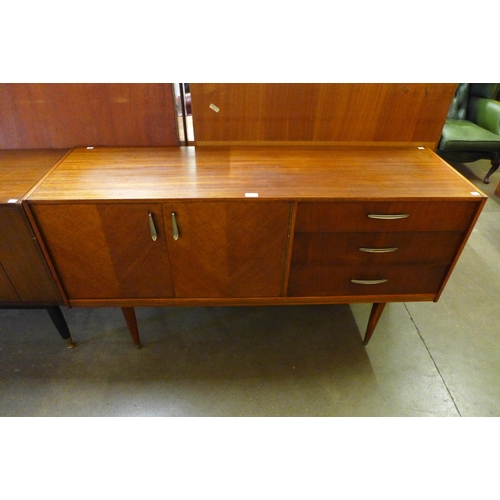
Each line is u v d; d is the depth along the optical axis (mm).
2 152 1318
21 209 998
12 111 1269
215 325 1603
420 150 1368
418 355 1483
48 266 1132
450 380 1389
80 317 1622
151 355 1461
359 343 1532
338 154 1313
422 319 1649
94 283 1189
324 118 1326
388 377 1396
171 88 1244
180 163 1218
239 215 1043
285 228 1072
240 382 1370
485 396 1336
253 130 1343
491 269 1952
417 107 1312
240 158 1263
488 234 2229
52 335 1531
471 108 2938
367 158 1282
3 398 1295
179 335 1549
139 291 1217
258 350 1495
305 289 1231
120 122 1306
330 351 1496
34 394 1311
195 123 1316
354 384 1370
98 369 1401
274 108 1297
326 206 1030
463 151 2619
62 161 1225
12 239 1058
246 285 1211
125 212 1026
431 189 1065
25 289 1197
